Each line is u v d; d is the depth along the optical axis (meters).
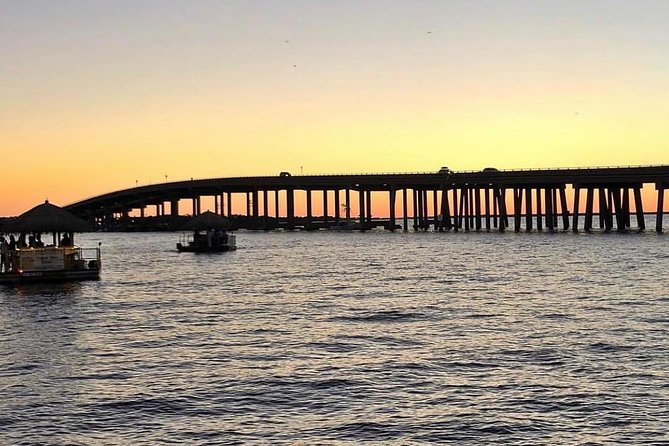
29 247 76.75
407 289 63.59
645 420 24.31
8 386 29.25
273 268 93.81
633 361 32.03
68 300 58.44
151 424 24.52
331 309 50.47
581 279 69.88
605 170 182.38
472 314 46.78
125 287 69.00
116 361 33.47
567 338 37.50
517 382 28.95
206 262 108.81
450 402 26.53
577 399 26.61
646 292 57.41
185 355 34.59
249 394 27.72
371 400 26.89
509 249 126.44
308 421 24.64
